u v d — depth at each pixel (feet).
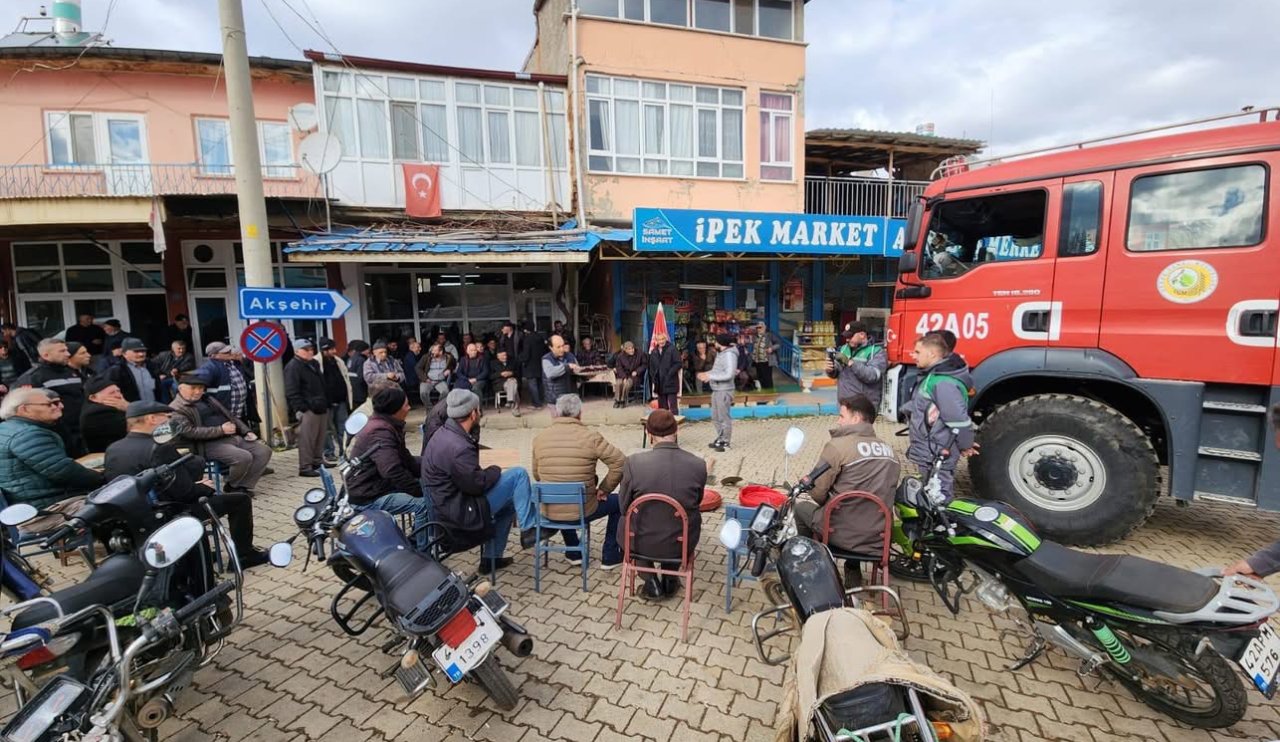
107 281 37.37
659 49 40.93
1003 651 10.52
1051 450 14.44
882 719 6.00
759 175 43.70
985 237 15.87
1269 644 7.61
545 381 32.19
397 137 37.42
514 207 39.60
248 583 13.55
